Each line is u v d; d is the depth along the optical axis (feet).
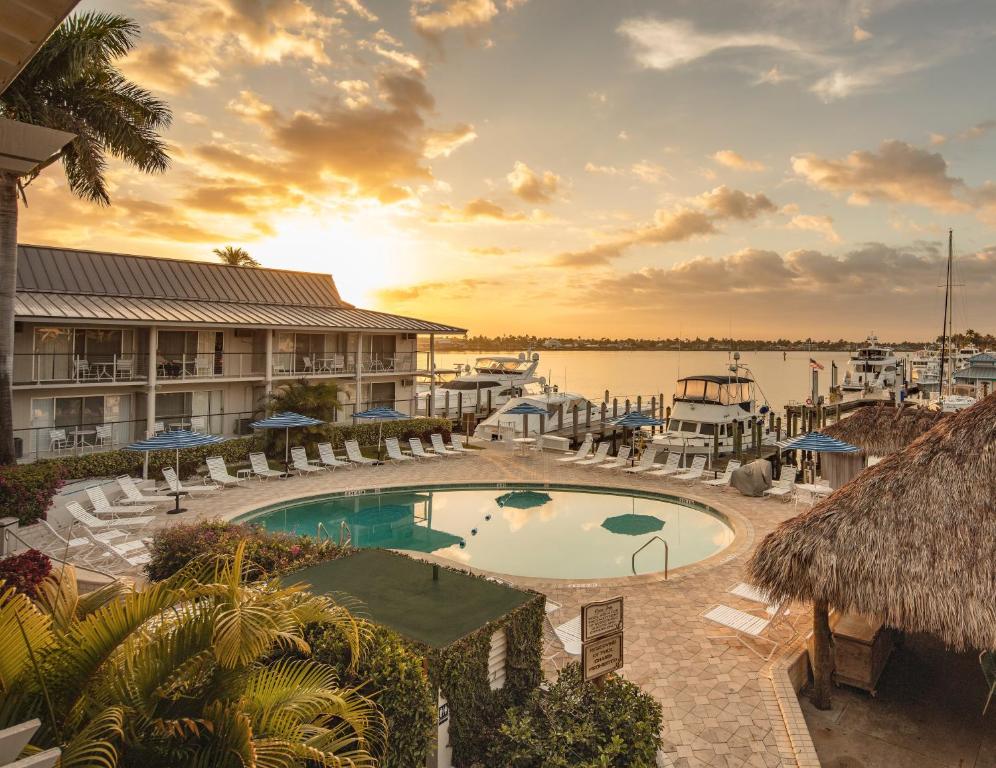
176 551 36.50
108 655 14.11
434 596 26.81
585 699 23.66
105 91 64.80
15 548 46.68
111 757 12.34
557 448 103.40
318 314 109.09
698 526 65.72
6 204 57.36
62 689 13.67
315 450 92.07
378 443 94.89
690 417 103.30
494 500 75.46
